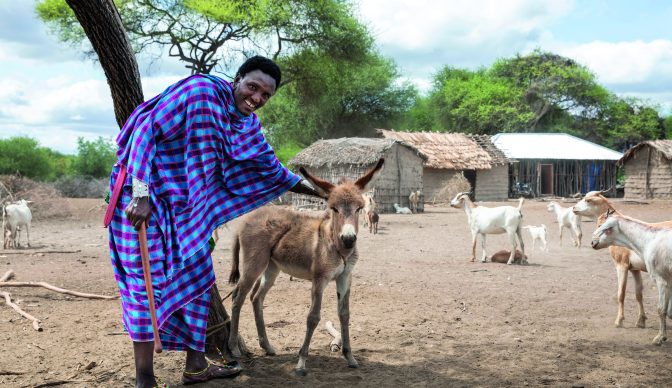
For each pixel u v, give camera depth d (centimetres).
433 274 1143
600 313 807
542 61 6894
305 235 557
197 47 3503
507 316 785
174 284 431
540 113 6725
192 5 3216
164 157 431
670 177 3622
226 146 454
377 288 983
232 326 566
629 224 688
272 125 5175
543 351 616
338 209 505
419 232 2009
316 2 3647
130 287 411
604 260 1352
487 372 543
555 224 2275
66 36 3316
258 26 3400
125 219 415
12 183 2706
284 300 868
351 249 524
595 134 6781
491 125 6419
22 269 1170
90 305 827
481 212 1325
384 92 5347
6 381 499
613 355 604
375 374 532
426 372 540
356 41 3875
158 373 516
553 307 844
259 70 459
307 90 4128
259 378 514
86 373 520
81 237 1858
